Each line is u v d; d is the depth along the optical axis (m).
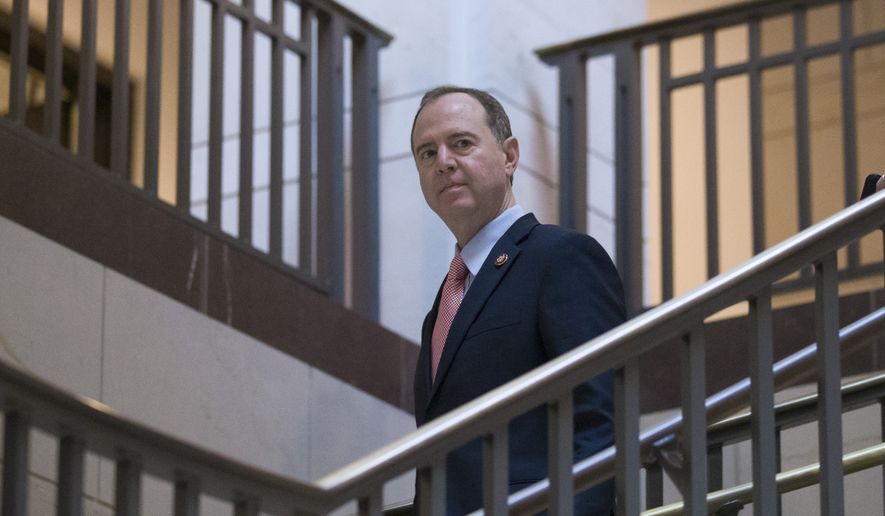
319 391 7.98
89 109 7.28
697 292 4.04
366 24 9.53
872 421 7.80
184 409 7.19
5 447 3.64
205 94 10.32
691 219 12.78
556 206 10.02
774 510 4.00
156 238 7.27
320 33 9.17
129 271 7.09
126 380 6.94
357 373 8.26
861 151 11.74
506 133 4.95
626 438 3.95
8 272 6.58
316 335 8.05
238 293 7.64
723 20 9.33
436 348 4.73
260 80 10.30
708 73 9.29
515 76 10.05
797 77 9.05
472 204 4.78
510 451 4.36
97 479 6.62
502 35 10.05
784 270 4.09
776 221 12.12
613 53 9.70
